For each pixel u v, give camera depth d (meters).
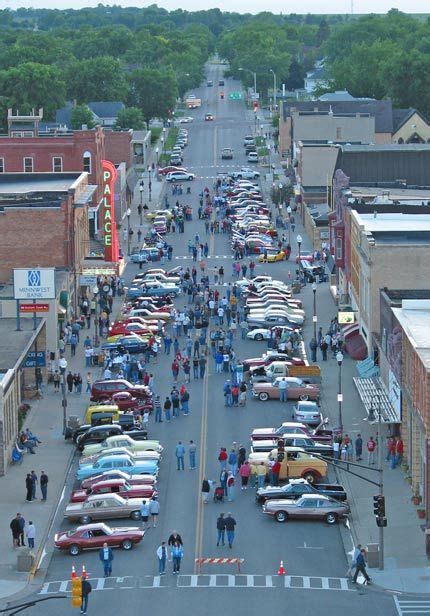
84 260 155.62
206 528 85.06
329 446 97.44
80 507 86.25
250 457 93.88
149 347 131.12
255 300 148.50
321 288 162.25
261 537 83.56
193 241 194.88
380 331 113.06
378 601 73.12
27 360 115.56
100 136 190.12
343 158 181.75
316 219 186.88
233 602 72.88
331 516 86.12
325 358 127.44
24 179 172.12
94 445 99.25
